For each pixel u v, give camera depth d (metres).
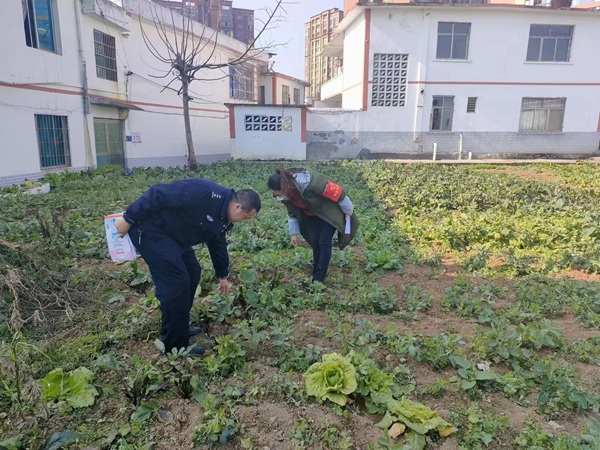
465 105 23.44
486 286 5.10
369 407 2.99
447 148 23.89
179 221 3.32
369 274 5.68
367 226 7.84
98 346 3.67
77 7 14.59
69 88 14.40
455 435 2.79
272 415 2.89
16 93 12.06
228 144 26.58
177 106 21.38
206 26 22.41
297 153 22.58
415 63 22.91
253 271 4.89
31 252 4.80
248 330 3.70
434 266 6.09
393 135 23.64
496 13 22.47
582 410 3.04
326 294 4.87
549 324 3.95
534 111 23.92
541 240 7.04
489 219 8.02
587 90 23.67
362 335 3.81
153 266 3.32
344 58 26.75
